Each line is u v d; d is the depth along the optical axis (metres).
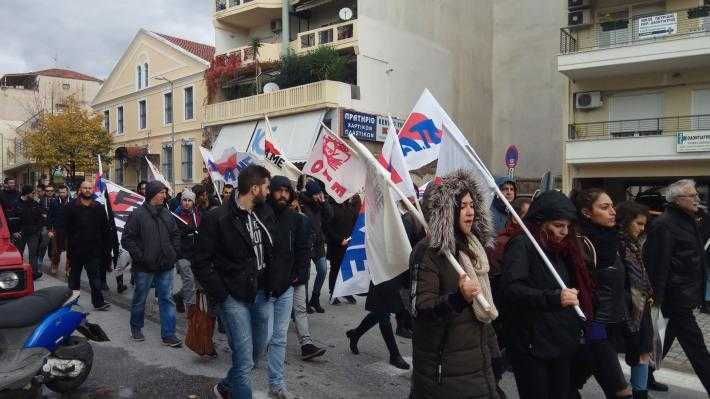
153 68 32.06
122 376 5.57
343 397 5.06
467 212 3.05
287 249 4.71
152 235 6.52
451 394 2.89
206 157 9.37
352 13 23.08
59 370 4.94
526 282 3.39
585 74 19.17
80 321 5.04
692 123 18.02
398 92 23.48
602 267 3.81
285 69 22.77
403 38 23.75
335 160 7.25
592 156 18.64
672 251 4.75
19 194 11.97
